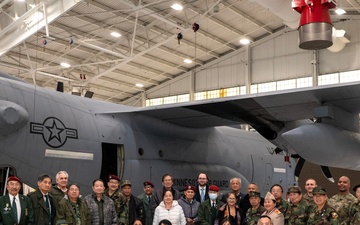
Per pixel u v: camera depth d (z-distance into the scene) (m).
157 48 28.34
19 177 9.79
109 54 27.94
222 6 24.98
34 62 27.94
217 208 9.78
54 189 8.22
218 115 12.79
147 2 23.41
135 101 35.62
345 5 25.81
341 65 27.36
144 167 12.45
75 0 21.06
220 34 28.42
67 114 10.85
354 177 23.61
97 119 11.69
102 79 31.53
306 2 11.70
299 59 28.78
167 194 9.20
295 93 10.58
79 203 8.25
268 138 13.69
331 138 10.84
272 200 8.39
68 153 10.61
